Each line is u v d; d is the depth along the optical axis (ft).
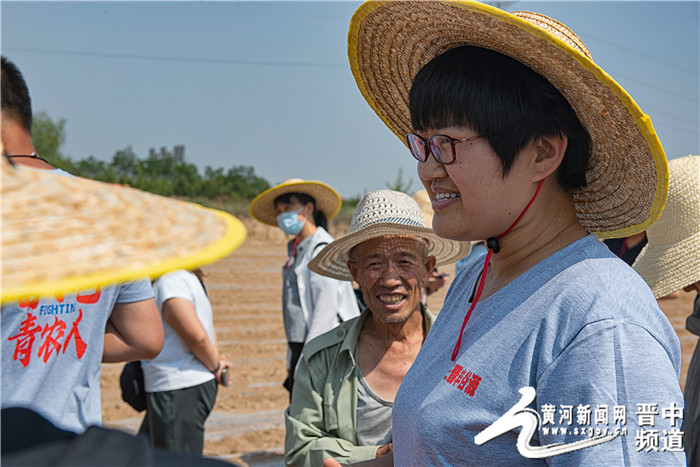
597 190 6.05
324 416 9.62
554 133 5.36
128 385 15.30
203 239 3.54
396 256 9.43
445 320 6.49
